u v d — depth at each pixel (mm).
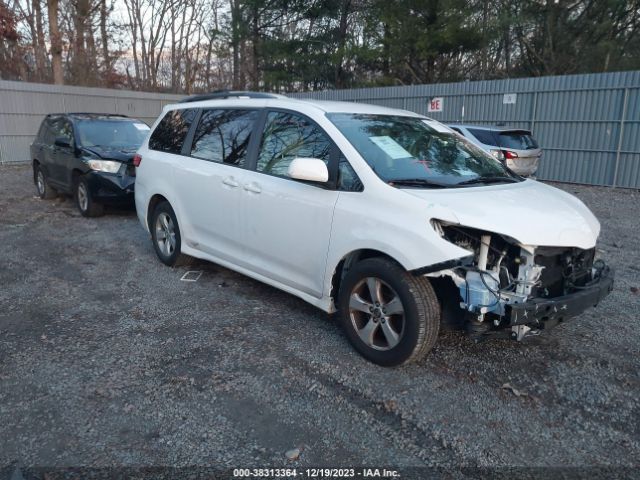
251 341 4277
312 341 4285
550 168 15742
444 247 3367
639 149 13852
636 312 5031
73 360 3938
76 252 6969
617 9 23328
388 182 3836
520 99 16062
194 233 5660
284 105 4766
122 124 10234
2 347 4133
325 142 4254
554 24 24500
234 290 5473
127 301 5156
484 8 24875
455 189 3887
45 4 27984
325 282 4160
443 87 17922
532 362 3994
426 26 25031
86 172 8875
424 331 3578
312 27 28641
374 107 4992
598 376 3814
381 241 3654
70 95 20156
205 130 5602
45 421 3189
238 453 2928
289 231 4395
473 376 3770
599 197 12719
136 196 6551
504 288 3557
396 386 3619
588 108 14688
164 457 2885
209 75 37344
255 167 4828
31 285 5613
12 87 18109
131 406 3350
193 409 3330
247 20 29125
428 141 4586
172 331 4465
